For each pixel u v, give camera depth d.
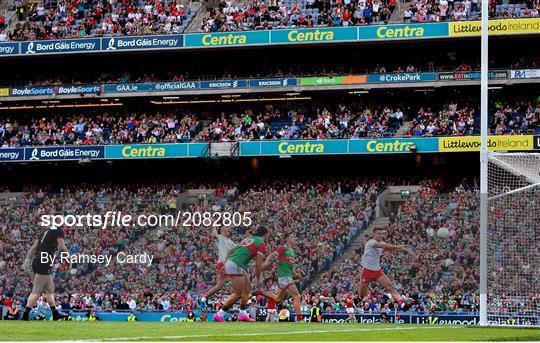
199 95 80.94
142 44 79.94
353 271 52.38
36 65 86.94
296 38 77.12
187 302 49.12
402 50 80.31
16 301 49.47
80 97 81.75
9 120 85.50
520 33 72.94
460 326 30.11
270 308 35.69
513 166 33.72
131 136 80.31
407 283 48.97
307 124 79.31
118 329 25.19
